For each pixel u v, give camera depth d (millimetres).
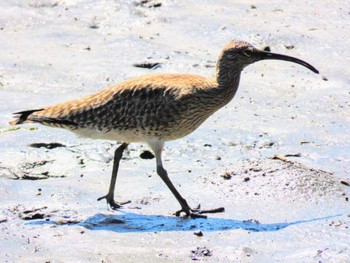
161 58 19109
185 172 14078
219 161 14547
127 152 14758
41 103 17000
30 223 12102
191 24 20750
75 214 12461
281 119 16359
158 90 12789
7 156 14461
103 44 20016
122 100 12852
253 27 20484
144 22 20984
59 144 14969
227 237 11617
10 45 20094
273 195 12883
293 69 18656
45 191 13297
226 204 12742
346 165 14273
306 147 15102
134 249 11281
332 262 10773
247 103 17078
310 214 12281
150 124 12789
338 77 18234
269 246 11312
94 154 14680
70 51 19719
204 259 10969
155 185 13570
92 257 11047
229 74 12984
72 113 12898
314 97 17328
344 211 12375
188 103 12719
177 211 12406
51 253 11172
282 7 21766
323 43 19781
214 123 16078
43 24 21203
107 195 12828
